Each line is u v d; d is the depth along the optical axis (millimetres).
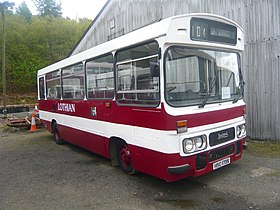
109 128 5445
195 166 4047
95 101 5957
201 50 4355
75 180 5211
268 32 7016
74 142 7531
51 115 9188
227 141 4586
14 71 43531
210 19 4324
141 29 4414
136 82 4504
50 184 5062
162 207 3834
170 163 3857
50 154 7586
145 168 4426
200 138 4078
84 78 6449
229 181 4668
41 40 49344
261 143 7199
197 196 4145
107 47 5398
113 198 4246
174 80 4004
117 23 12766
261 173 4984
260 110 7406
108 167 5949
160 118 3938
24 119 13945
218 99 4570
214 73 4547
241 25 7617
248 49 7539
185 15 3965
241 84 5172
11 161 6969
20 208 4059
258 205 3750
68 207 4012
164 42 3844
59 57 48156
